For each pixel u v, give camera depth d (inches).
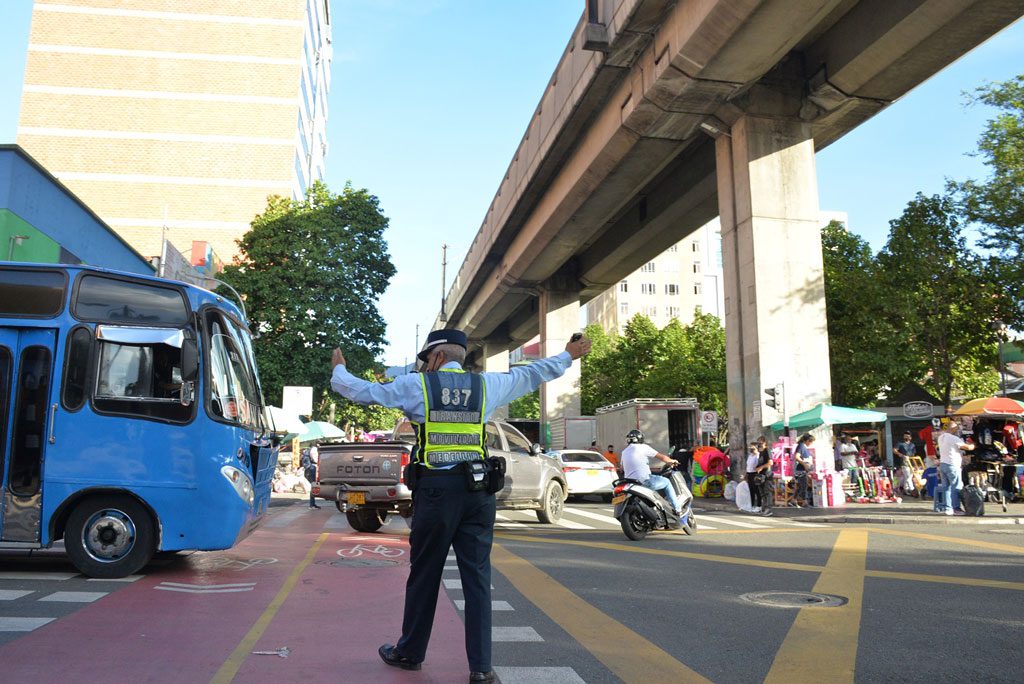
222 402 290.4
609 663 167.9
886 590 262.8
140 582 263.0
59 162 2357.3
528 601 244.4
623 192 1063.0
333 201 1253.7
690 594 257.8
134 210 2367.1
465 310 2182.6
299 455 1130.0
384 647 160.1
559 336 1592.0
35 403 279.3
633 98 827.4
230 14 2514.8
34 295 287.6
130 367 284.4
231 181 2422.5
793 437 719.7
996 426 754.8
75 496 273.4
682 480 467.5
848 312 1095.0
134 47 2448.3
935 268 1005.8
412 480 144.3
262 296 1178.0
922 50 698.2
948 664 169.3
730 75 738.2
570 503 792.3
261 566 309.0
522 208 1333.7
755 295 772.0
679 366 1624.0
